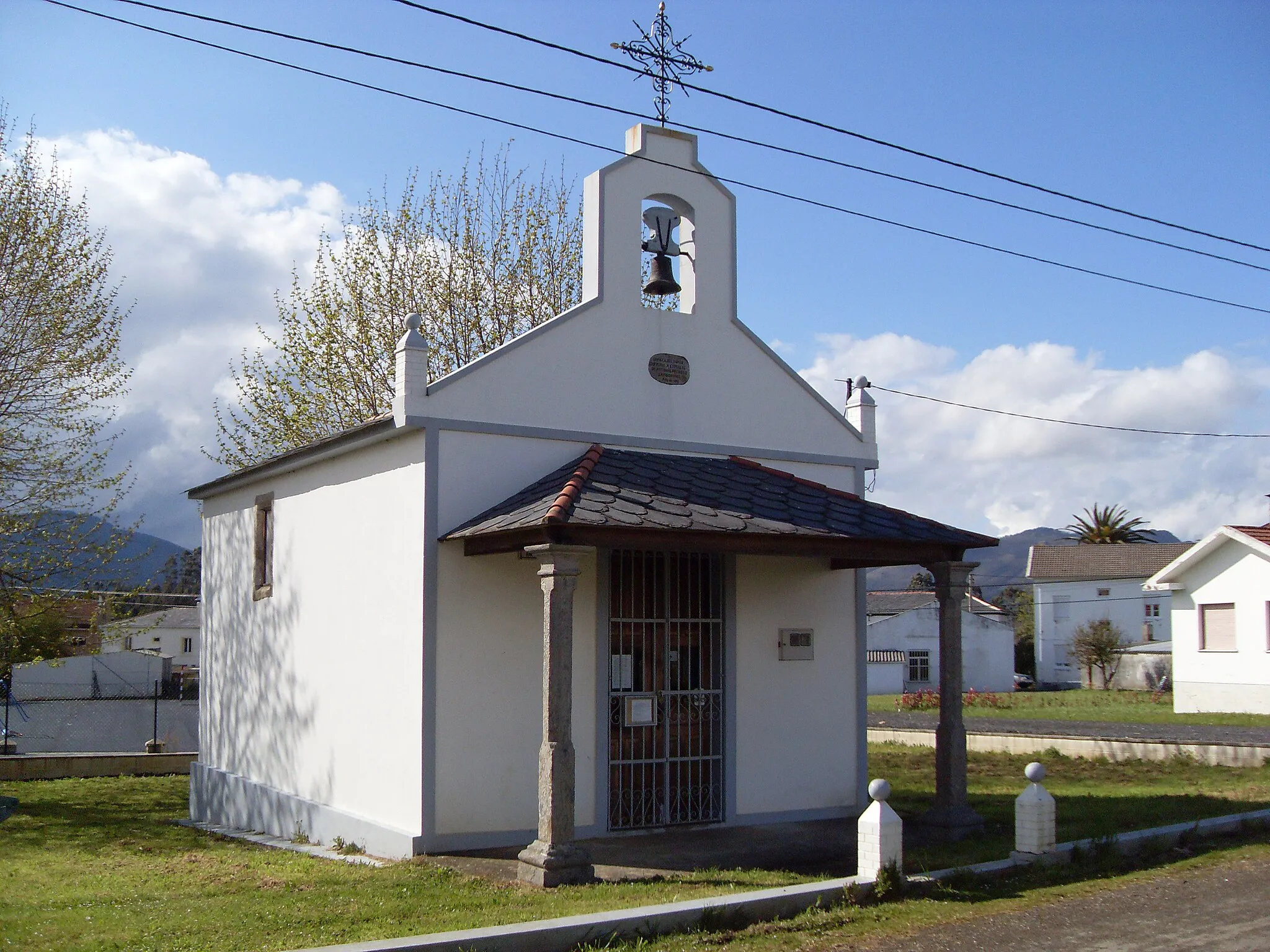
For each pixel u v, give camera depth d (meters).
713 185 12.83
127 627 20.42
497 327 24.55
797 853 10.27
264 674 14.19
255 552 14.72
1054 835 9.73
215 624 16.12
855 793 12.73
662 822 11.45
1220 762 18.22
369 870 9.77
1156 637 52.41
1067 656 54.56
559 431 11.41
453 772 10.40
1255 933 7.56
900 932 7.62
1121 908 8.26
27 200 19.47
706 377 12.49
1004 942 7.38
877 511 11.59
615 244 12.06
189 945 7.21
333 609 12.40
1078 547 56.75
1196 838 10.68
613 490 10.21
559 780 8.97
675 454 12.11
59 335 19.28
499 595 10.83
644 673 11.50
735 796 11.88
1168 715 28.53
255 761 14.29
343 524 12.31
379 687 11.23
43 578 18.95
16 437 18.92
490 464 10.98
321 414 23.75
